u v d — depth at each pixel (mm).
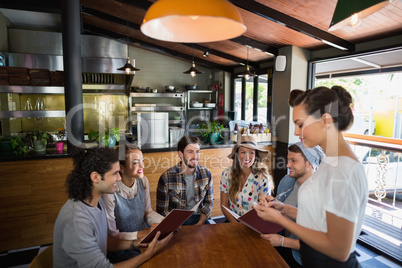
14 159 2758
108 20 4672
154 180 3393
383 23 2770
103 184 1261
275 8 3012
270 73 4766
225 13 948
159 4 960
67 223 1188
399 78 4461
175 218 1312
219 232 1535
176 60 6840
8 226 2818
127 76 5270
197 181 2211
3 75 3215
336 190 914
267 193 1999
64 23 2961
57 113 3516
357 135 3953
